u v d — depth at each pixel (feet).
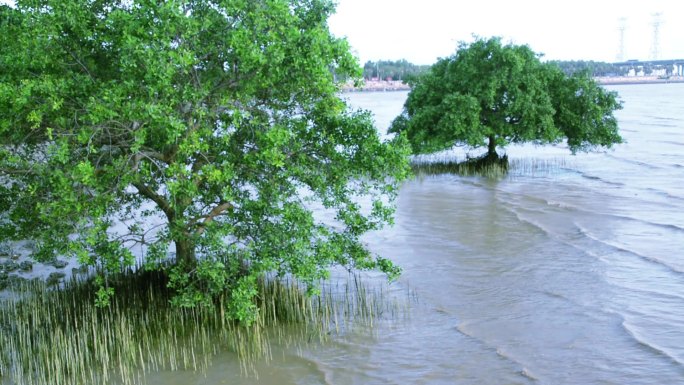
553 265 65.77
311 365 43.60
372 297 56.39
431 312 53.16
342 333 48.73
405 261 67.97
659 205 92.02
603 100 120.47
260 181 47.70
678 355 44.57
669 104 341.82
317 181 48.52
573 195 100.83
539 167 130.62
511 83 115.75
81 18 41.22
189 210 49.62
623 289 58.18
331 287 59.00
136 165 43.01
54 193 40.65
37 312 49.08
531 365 43.57
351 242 52.75
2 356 43.86
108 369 42.80
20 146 45.78
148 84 40.68
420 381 41.50
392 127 130.93
